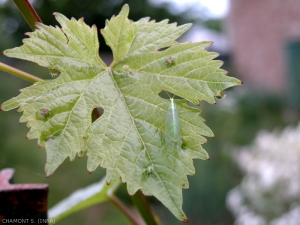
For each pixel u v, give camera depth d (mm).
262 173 575
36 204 151
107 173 140
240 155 765
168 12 2094
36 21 156
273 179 554
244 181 652
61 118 145
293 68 1531
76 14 1545
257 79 1739
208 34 2080
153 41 162
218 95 151
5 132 963
